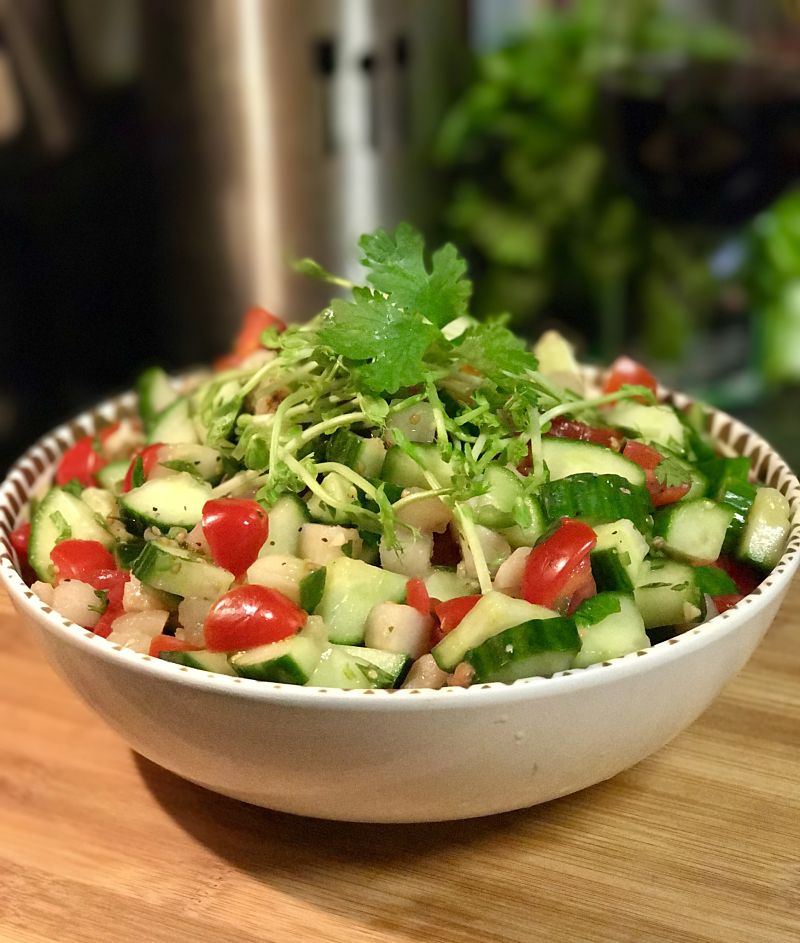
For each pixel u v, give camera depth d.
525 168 0.86
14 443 0.82
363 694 0.26
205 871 0.32
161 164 0.77
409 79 0.80
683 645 0.28
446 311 0.34
